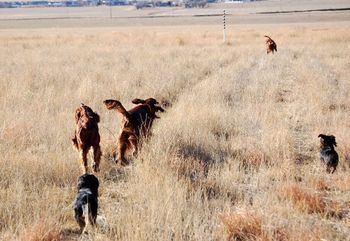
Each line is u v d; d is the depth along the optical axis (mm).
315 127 11859
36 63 23531
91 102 13883
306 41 37469
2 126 10625
